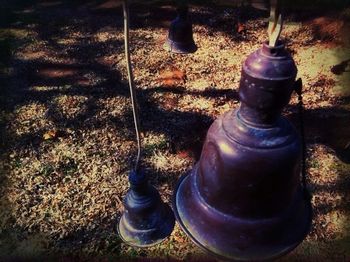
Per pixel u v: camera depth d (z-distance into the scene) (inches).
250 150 52.1
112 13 288.0
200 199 59.7
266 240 56.9
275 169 52.4
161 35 265.0
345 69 225.9
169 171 175.2
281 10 48.7
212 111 205.2
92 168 178.2
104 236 152.5
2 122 199.6
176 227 153.8
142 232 73.4
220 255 56.9
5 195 167.8
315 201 161.0
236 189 54.5
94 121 199.9
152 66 236.5
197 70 233.9
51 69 233.8
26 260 145.9
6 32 265.0
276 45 49.5
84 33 265.9
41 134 193.8
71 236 153.2
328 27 254.4
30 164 180.4
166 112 205.0
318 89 214.1
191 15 281.9
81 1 304.0
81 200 165.5
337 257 143.5
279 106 50.8
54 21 277.9
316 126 192.4
